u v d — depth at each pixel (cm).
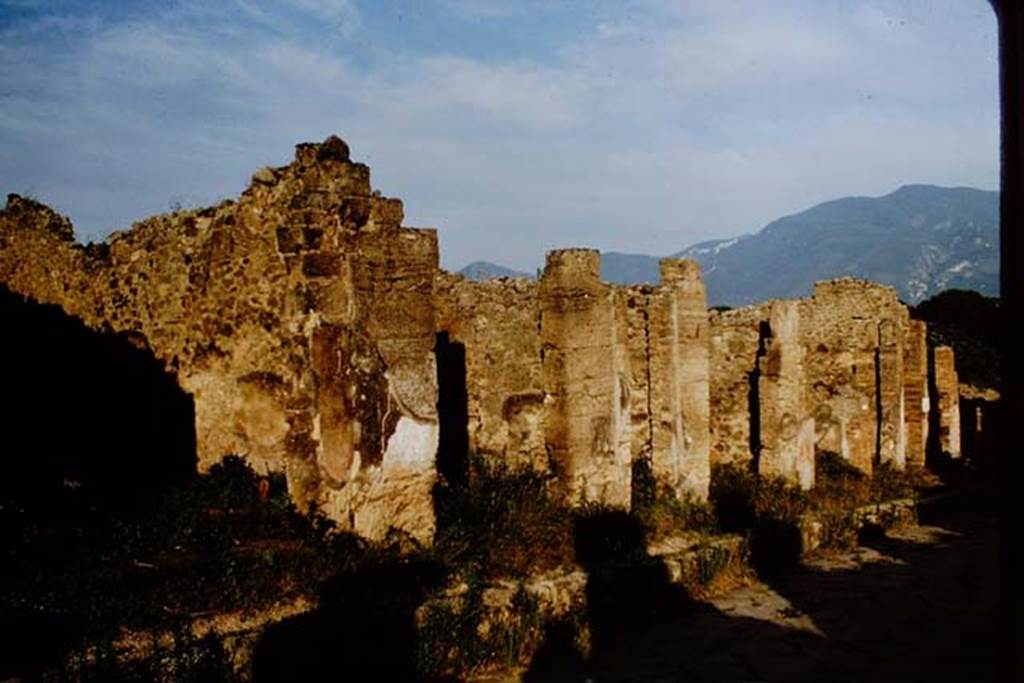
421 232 1065
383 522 1001
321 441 988
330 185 1002
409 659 859
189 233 1320
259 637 754
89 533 926
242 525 988
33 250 1558
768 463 1838
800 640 1089
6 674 636
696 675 952
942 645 1068
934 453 2586
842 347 2267
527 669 942
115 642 702
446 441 1301
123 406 1392
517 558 1091
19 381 1493
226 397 1254
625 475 1409
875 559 1596
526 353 1368
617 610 1134
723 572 1370
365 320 1000
